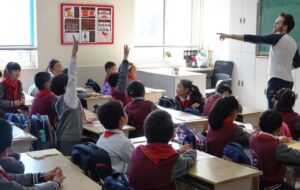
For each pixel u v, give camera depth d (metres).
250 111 4.84
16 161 2.31
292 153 2.77
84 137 3.87
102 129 3.75
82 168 2.49
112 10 7.45
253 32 7.43
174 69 7.44
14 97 5.37
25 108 5.27
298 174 3.40
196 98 5.07
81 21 7.14
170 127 2.35
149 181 2.29
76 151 2.57
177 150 2.66
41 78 4.15
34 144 3.57
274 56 4.05
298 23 6.68
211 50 8.52
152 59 8.30
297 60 4.12
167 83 7.21
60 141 3.65
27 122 3.63
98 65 7.40
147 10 8.22
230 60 7.99
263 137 2.87
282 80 4.04
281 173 2.87
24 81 6.71
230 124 3.10
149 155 2.31
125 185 2.22
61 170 2.30
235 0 7.73
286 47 3.98
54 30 6.92
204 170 2.44
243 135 3.08
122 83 4.61
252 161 2.76
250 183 2.43
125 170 2.68
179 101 5.03
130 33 7.71
